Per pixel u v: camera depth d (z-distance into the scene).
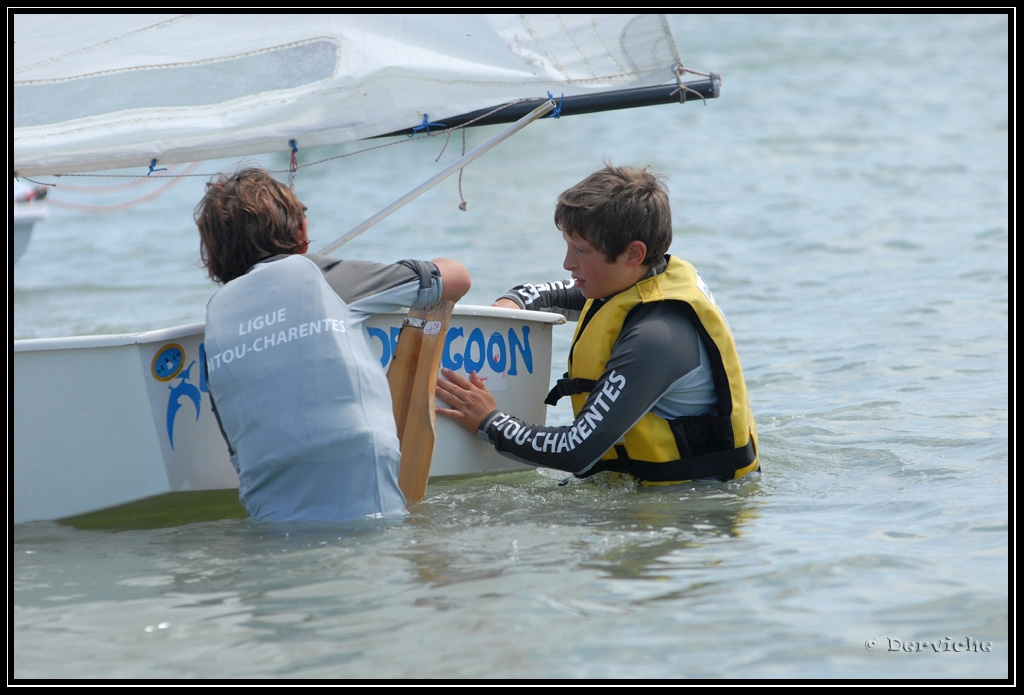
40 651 7.40
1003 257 26.22
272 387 9.58
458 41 13.56
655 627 7.47
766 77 65.06
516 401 12.12
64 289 28.78
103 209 24.70
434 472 11.30
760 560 8.68
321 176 49.50
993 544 8.97
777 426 14.20
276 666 7.09
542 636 7.38
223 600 8.17
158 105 12.94
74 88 12.58
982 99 54.84
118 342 9.96
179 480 10.23
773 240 30.52
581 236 10.91
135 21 12.59
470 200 41.19
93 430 10.12
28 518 10.20
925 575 8.28
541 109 13.53
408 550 9.06
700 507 10.31
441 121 13.88
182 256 33.72
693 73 13.95
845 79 63.03
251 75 13.19
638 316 10.95
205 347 9.84
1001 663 6.84
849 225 31.84
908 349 18.53
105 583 8.61
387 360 10.95
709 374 11.05
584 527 9.68
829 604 7.77
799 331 20.45
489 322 11.75
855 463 12.18
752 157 45.75
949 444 12.84
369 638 7.43
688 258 28.64
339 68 13.23
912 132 48.56
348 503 9.63
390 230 35.66
